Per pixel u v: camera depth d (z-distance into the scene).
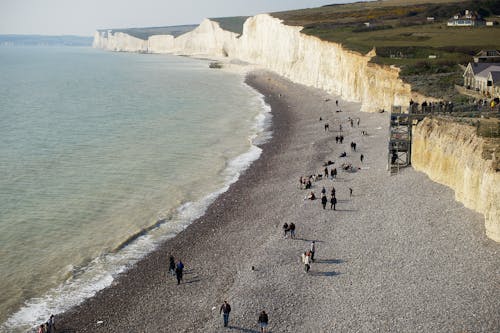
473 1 161.25
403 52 96.50
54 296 37.19
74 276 39.78
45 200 54.31
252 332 31.80
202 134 83.44
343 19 167.50
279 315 32.94
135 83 161.12
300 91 125.94
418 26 141.00
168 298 36.59
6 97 129.62
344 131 78.06
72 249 43.84
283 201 52.25
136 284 38.69
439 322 30.12
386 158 60.75
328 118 89.56
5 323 34.03
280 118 96.00
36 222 48.88
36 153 71.88
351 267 37.50
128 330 33.19
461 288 32.97
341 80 109.38
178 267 38.38
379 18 162.38
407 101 70.06
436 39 112.12
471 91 65.00
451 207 43.09
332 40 120.31
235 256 41.75
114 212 51.38
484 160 40.16
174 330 32.81
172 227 48.25
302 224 45.94
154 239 45.88
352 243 41.03
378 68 86.75
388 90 82.81
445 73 79.44
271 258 40.31
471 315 30.33
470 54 93.69
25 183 59.41
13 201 53.94
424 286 33.75
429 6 170.00
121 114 101.94
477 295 32.06
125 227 48.00
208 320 33.41
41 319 34.56
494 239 37.22
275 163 66.31
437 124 50.31
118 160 68.50
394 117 54.62
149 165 66.31
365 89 90.44
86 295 37.34
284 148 73.31
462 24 134.88
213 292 36.84
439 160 48.25
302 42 143.62
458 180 43.81
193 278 39.06
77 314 35.12
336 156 65.25
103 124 91.69
